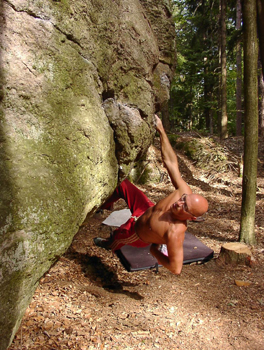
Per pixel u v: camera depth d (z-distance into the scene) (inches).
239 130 631.2
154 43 138.4
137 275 172.9
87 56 96.9
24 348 99.7
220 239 227.9
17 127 71.8
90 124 94.1
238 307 140.5
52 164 78.3
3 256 63.1
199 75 717.3
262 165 448.5
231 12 693.3
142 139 127.0
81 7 91.7
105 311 131.8
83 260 184.5
